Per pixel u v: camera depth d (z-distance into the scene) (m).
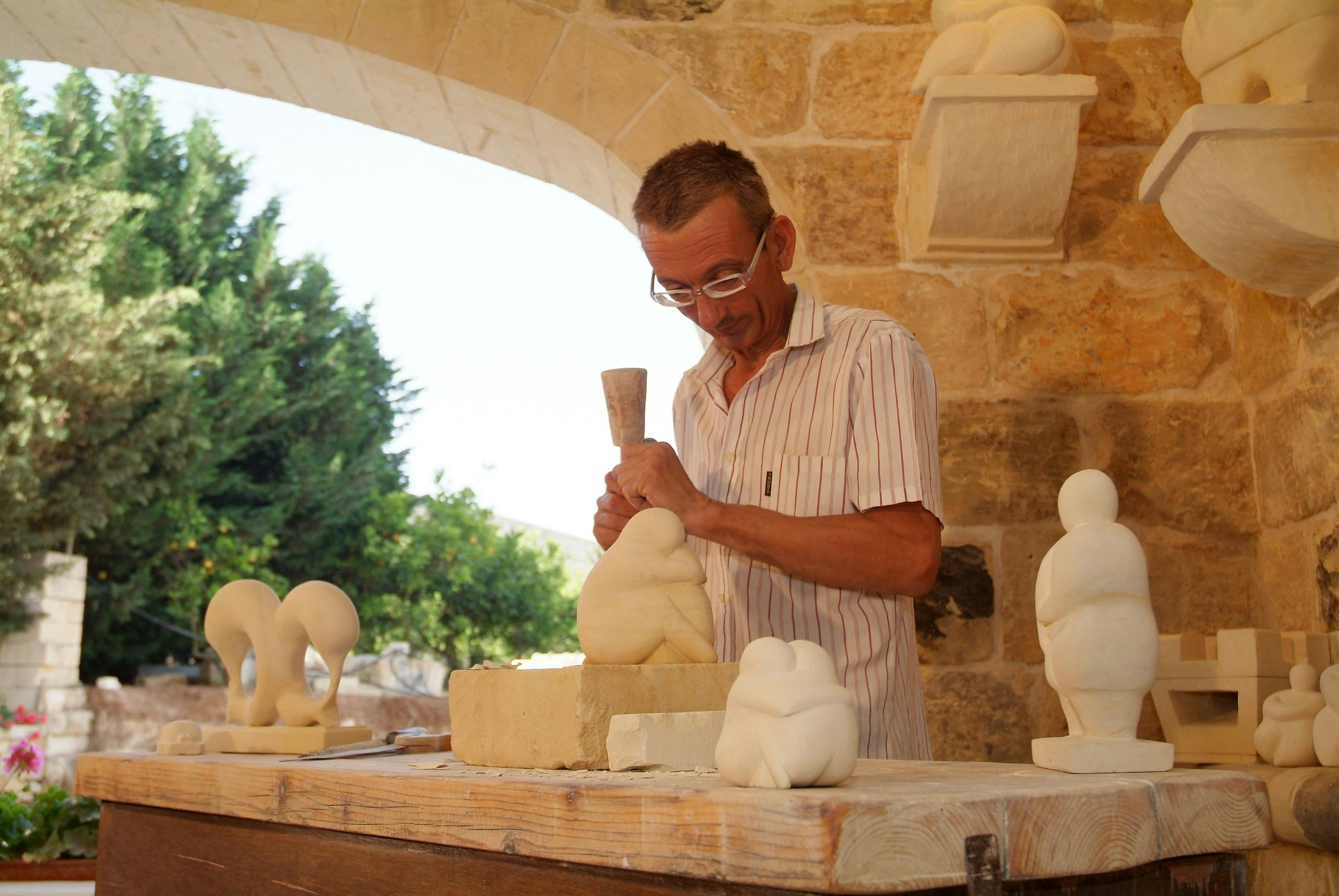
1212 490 2.59
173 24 2.91
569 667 1.17
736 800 0.82
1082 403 2.62
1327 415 2.25
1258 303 2.53
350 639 1.71
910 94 2.72
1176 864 0.98
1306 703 1.86
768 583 1.87
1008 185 2.46
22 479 8.88
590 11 2.76
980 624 2.54
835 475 1.83
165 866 1.53
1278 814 1.80
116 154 10.71
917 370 1.83
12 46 3.12
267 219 11.55
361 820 1.17
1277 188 2.06
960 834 0.81
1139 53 2.74
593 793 0.93
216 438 10.39
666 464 1.66
